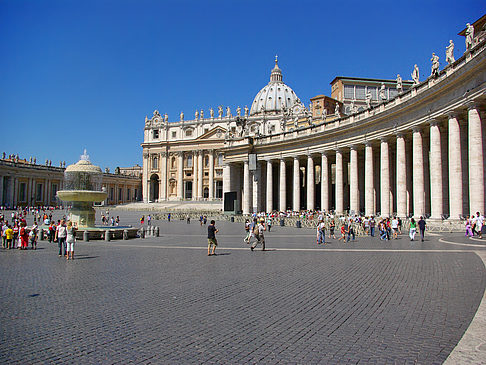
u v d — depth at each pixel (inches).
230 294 449.7
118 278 549.0
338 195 2081.7
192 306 399.9
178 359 270.1
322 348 286.2
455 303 389.1
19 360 269.7
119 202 5876.0
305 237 1259.8
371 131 1828.2
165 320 355.3
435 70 1403.8
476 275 516.1
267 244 1028.5
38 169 4539.9
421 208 1493.6
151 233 1358.3
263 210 2815.0
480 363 253.8
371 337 305.7
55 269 630.5
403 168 1620.3
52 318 362.3
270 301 417.1
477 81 1154.0
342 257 740.0
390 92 3838.6
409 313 362.6
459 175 1272.1
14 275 576.7
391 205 1907.0
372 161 1851.6
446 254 724.0
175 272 595.2
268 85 7347.4
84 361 268.1
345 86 3789.4
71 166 1336.1
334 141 2108.8
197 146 5600.4
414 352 274.5
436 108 1375.5
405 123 1583.4
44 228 1262.3
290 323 343.6
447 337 300.2
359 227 1320.1
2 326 340.2
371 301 407.8
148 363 264.2
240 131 2965.1
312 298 426.3
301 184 2999.5
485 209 1174.3
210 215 2886.3
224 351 283.3
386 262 657.6
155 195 6067.9
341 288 470.0
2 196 4106.8
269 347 289.7
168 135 6013.8
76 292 463.8
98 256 794.2
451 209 1290.6
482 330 312.8
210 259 739.4
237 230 1657.2
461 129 1318.9
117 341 304.2
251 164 2635.3
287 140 2425.0
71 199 1279.5
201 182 5531.5
